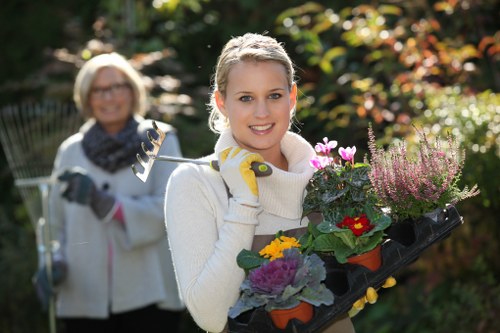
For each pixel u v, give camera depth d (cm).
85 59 1245
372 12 1098
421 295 964
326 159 473
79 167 859
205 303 450
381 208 463
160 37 1405
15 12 1504
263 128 475
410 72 1055
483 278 902
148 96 1188
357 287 436
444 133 834
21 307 1163
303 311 427
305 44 1238
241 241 452
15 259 1177
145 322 846
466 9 1114
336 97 1215
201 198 471
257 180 473
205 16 1438
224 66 483
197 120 1294
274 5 1404
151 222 826
